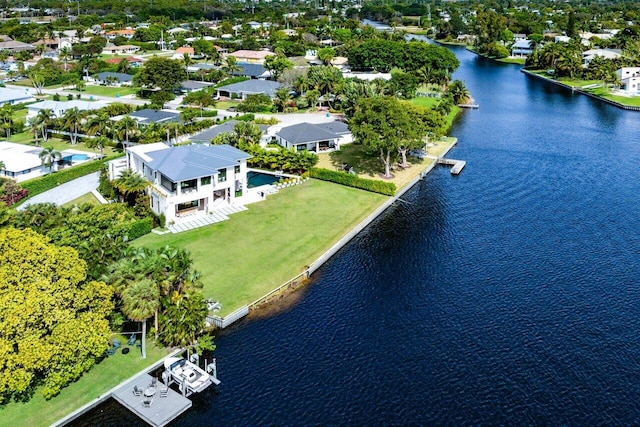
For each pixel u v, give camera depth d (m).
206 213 99.44
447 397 57.41
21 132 154.75
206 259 82.88
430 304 73.75
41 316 55.16
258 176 121.44
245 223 95.94
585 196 112.19
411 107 131.12
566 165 132.50
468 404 56.47
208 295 73.25
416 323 69.62
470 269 82.88
